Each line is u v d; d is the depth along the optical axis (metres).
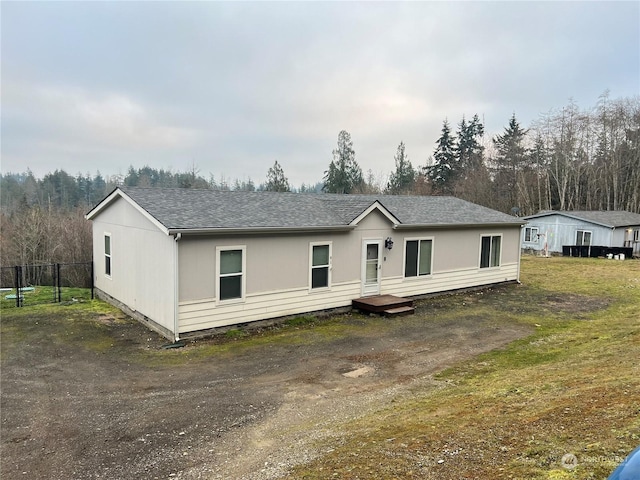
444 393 6.60
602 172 42.91
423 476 3.75
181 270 9.95
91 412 6.32
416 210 16.44
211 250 10.40
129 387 7.33
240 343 9.96
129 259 12.19
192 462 4.78
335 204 14.76
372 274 14.04
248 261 11.08
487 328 11.36
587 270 22.14
